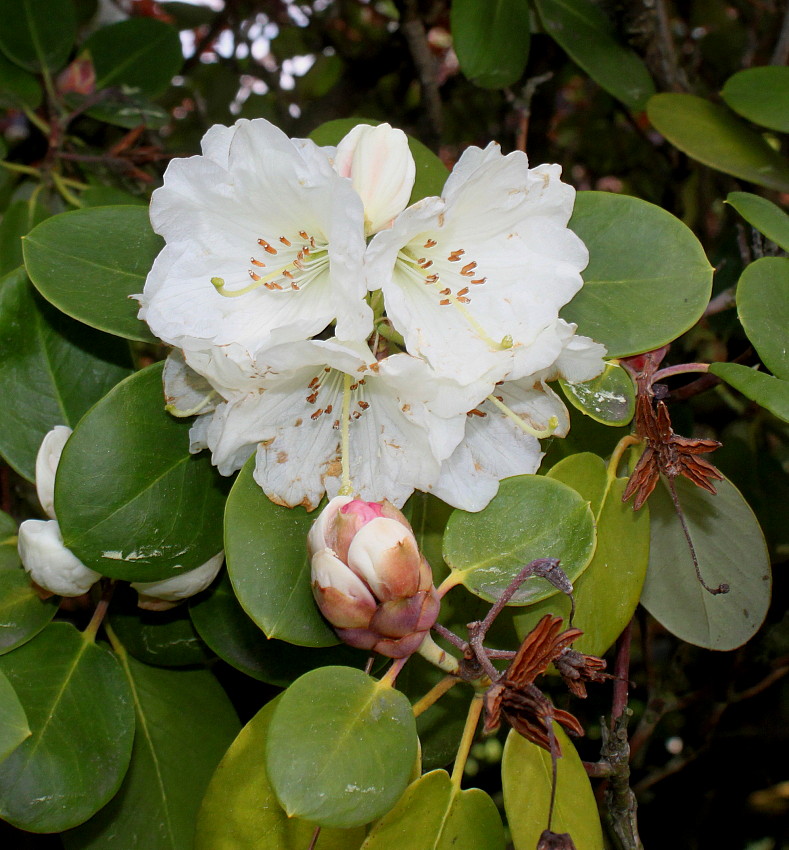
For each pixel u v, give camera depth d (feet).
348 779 0.84
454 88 2.31
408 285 1.02
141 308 0.98
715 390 1.83
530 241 1.01
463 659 0.95
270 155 0.93
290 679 1.09
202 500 1.06
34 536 1.07
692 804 1.99
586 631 1.06
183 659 1.18
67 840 1.08
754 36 2.06
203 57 2.57
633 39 1.64
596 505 1.09
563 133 2.54
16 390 1.18
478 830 0.98
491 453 1.05
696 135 1.44
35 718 1.05
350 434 1.00
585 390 1.10
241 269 1.00
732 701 1.82
